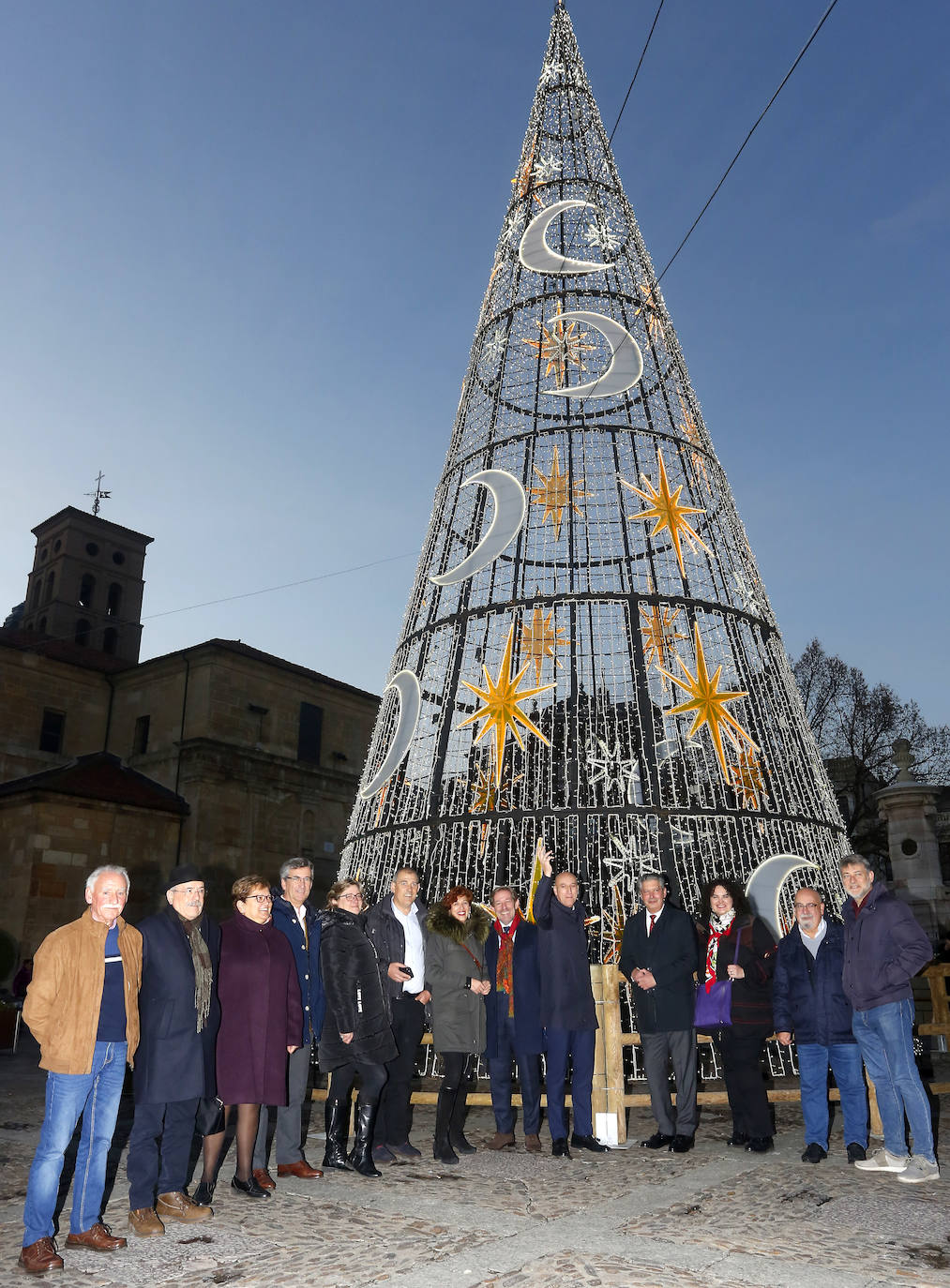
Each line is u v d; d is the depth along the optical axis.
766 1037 5.96
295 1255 3.94
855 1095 5.52
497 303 10.55
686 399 9.83
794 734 8.72
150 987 4.52
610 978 6.37
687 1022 6.00
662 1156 5.76
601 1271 3.67
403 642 9.59
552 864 8.02
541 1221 4.38
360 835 9.02
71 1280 3.71
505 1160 5.72
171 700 28.61
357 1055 5.49
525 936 6.28
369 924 6.39
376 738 9.65
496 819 7.89
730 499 9.57
